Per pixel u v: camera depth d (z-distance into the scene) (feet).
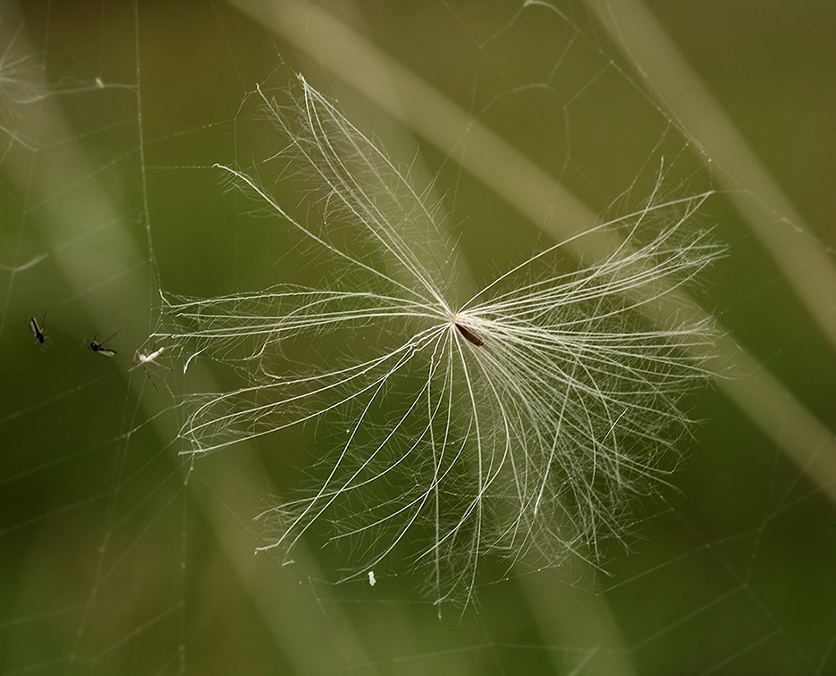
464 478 0.97
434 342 0.96
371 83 0.98
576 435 0.96
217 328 0.95
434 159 0.98
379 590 0.98
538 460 0.96
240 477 0.98
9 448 0.99
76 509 0.99
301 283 0.96
